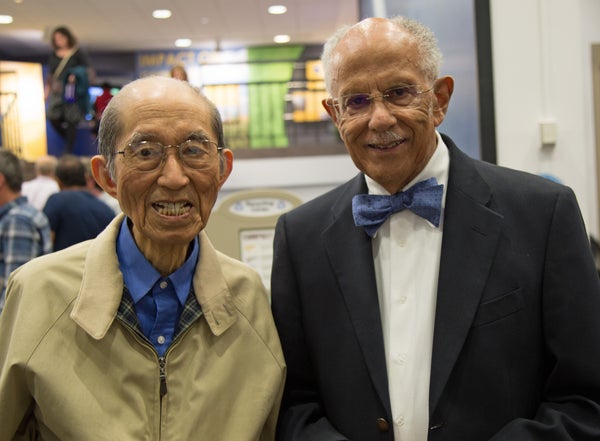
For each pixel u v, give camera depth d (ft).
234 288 4.91
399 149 4.53
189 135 4.29
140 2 29.25
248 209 9.00
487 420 4.35
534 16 9.07
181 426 4.31
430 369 4.49
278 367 4.86
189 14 31.60
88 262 4.56
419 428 4.46
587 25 10.97
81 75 24.13
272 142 34.32
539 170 9.21
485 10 9.09
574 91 9.11
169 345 4.50
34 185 18.06
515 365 4.40
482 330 4.39
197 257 4.79
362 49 4.43
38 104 34.50
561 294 4.38
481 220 4.60
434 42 4.65
